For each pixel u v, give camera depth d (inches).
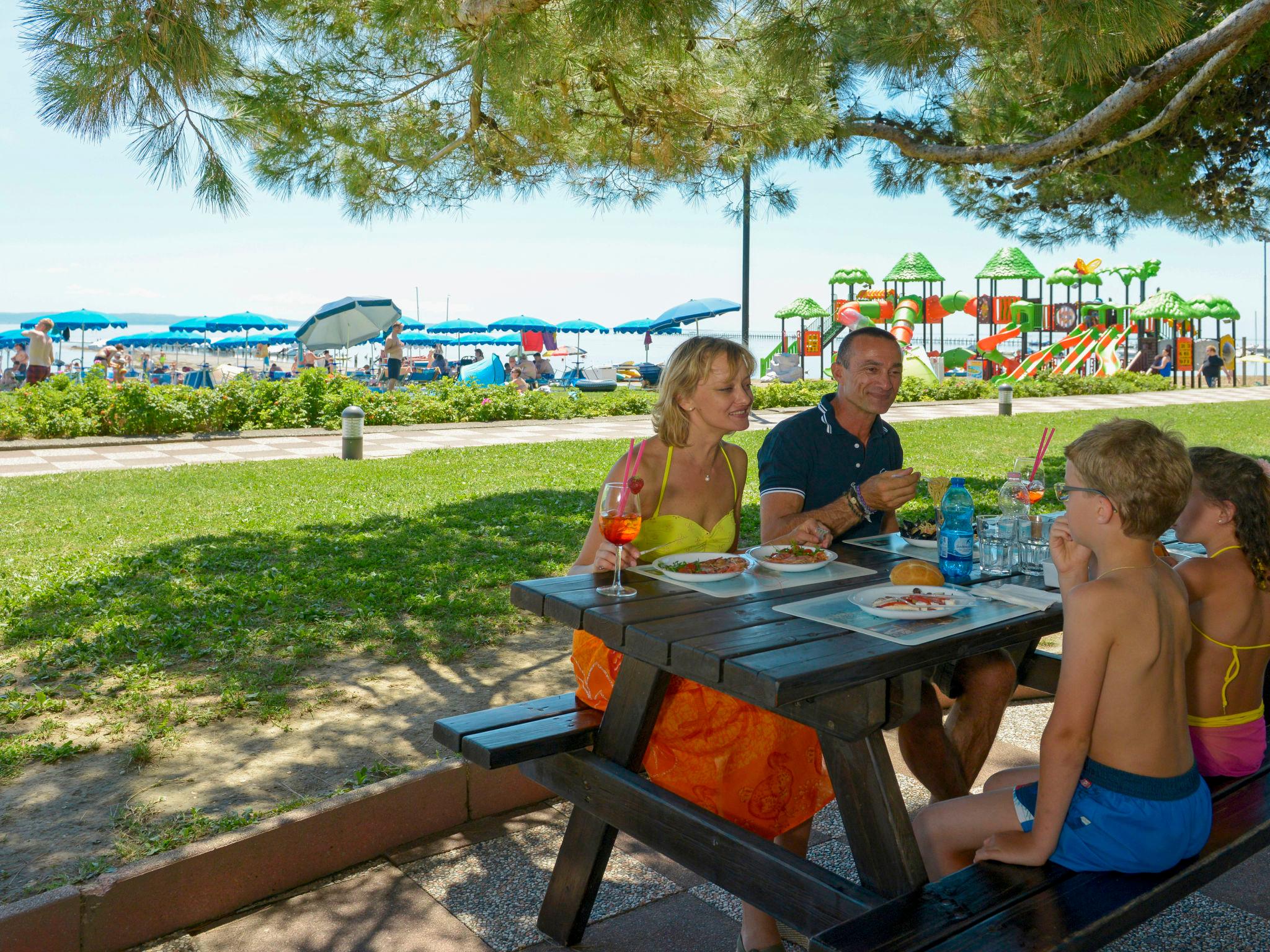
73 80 166.9
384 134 302.8
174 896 111.5
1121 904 80.1
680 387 118.6
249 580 249.9
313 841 123.0
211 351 1638.8
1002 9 183.6
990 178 390.9
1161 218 391.2
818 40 224.8
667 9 194.7
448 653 197.9
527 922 114.5
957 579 111.1
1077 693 82.5
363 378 1253.7
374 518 343.9
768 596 102.6
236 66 195.9
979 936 75.7
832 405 146.8
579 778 106.7
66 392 629.0
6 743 149.7
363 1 266.1
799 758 111.8
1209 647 100.1
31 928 101.9
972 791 147.1
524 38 218.1
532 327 1665.8
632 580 109.0
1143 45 178.5
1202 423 756.0
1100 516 84.7
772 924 106.0
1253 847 92.3
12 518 343.6
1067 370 1323.8
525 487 431.5
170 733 156.3
